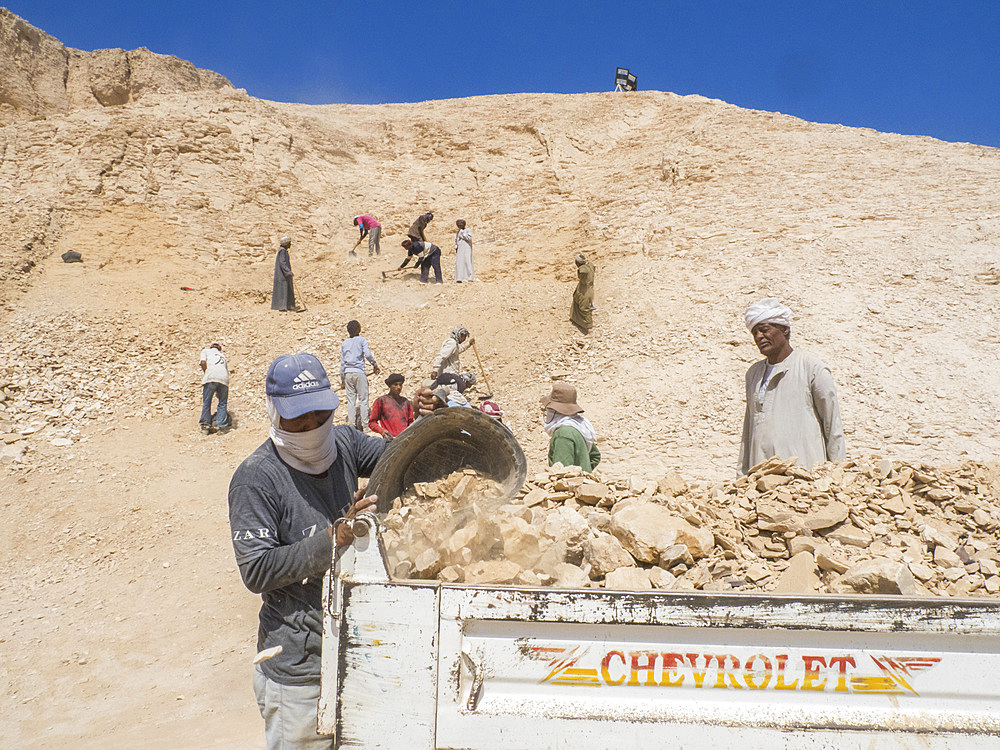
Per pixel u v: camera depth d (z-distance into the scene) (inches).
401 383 306.5
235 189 800.3
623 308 549.0
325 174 912.3
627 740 72.8
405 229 832.9
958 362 437.1
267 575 79.4
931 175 711.1
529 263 702.5
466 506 95.0
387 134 1027.3
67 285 575.8
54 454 362.6
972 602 72.0
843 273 553.0
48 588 252.1
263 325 543.2
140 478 345.4
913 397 404.2
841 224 634.8
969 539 135.9
